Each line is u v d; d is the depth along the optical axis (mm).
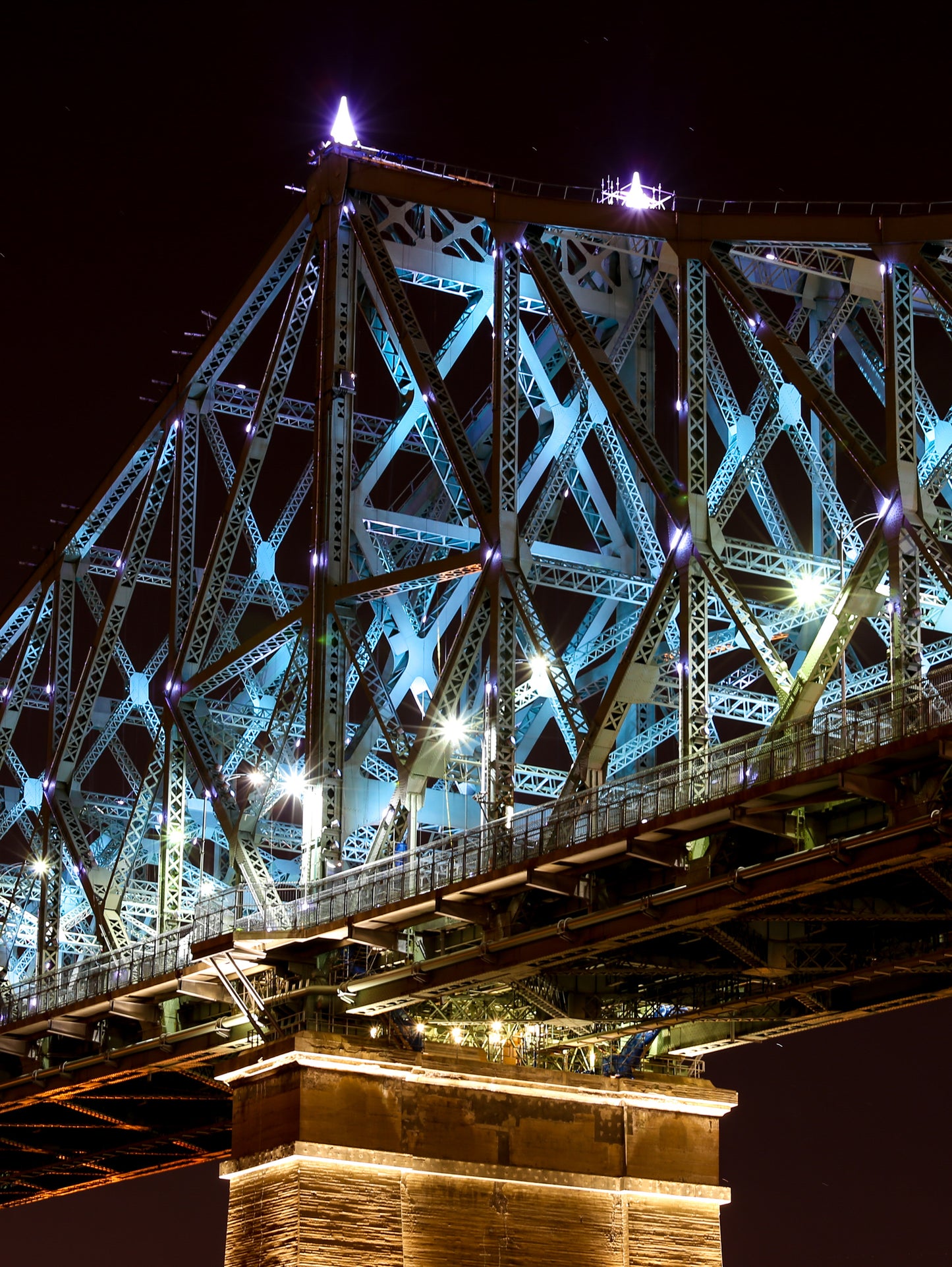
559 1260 54250
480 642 54000
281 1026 54031
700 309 51844
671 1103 57156
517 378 55438
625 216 53844
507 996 54812
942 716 38906
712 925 46156
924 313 56531
